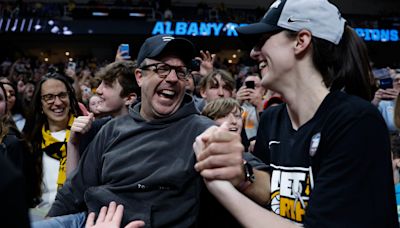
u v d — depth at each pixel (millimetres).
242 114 2117
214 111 1881
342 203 724
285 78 881
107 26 12039
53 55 13672
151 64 1223
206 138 815
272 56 875
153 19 12203
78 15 12016
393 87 3094
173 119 1204
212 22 12273
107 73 1968
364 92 882
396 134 1814
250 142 2344
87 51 13664
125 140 1222
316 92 858
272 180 938
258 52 918
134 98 1958
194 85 2619
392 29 12820
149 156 1150
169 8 12688
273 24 870
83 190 1261
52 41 13398
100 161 1248
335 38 853
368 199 721
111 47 13617
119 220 1010
